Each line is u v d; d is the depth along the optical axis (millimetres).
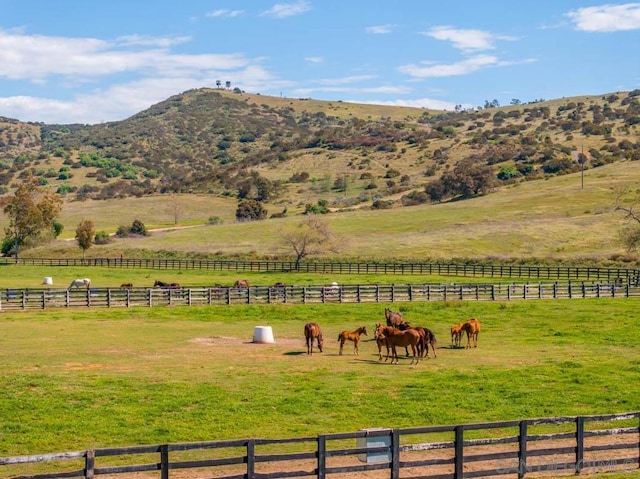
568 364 29719
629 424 21891
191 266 80500
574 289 52562
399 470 17125
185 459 18781
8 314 43406
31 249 100875
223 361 30109
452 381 26625
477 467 18062
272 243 98438
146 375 27125
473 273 69188
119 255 94688
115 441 19672
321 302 48719
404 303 48625
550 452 16844
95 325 39594
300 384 25922
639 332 38031
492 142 194500
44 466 18141
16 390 24500
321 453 15383
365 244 93750
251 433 20453
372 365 29578
